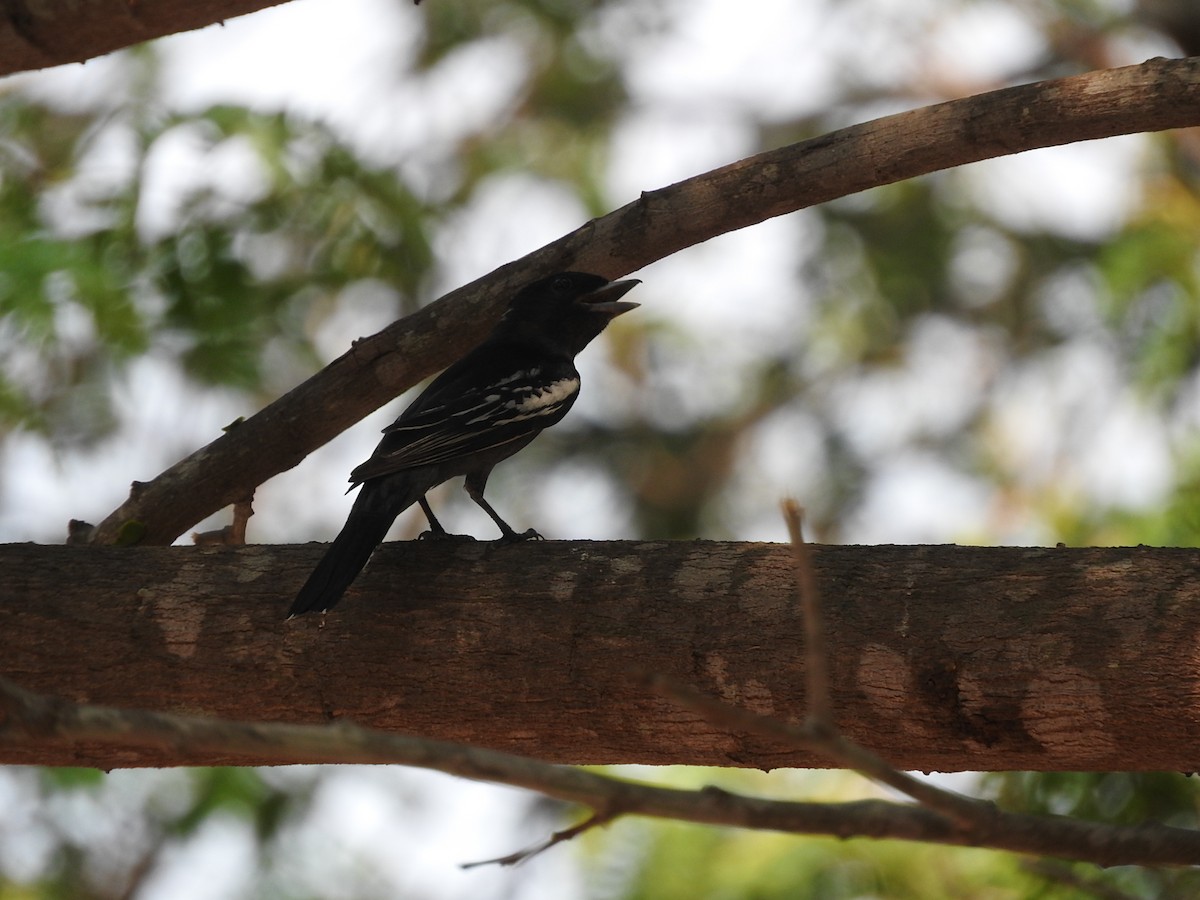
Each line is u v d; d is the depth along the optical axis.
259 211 13.35
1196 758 6.62
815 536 22.48
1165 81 7.69
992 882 10.80
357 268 14.23
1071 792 10.14
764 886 12.16
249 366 13.62
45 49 8.83
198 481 9.59
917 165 8.39
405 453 9.16
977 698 6.80
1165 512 12.16
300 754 4.37
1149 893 9.09
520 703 7.46
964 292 22.30
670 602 7.36
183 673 7.77
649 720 7.32
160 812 17.25
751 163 8.78
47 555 8.20
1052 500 14.51
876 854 11.91
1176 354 16.30
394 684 7.59
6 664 7.86
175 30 8.78
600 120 23.08
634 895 12.76
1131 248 16.72
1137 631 6.62
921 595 7.04
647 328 22.61
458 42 21.88
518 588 7.59
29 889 17.19
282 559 8.02
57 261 12.46
